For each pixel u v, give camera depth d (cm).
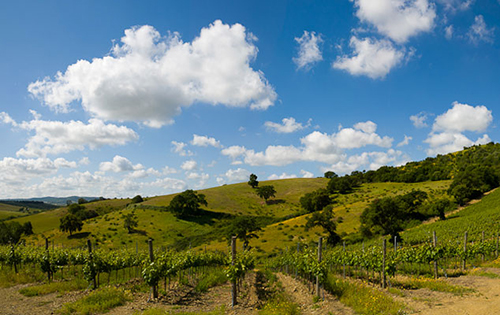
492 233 3688
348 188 12044
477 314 1017
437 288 1447
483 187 7425
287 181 15975
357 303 1223
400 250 2222
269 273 2498
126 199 15462
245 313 1219
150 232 8631
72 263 2014
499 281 1570
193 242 7819
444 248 2166
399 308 1098
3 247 2458
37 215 11731
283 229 7594
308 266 1570
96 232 8400
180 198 10238
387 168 14662
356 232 6344
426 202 7131
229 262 1427
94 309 1150
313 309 1248
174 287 1719
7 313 1102
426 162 14750
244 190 14138
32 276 1855
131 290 1547
